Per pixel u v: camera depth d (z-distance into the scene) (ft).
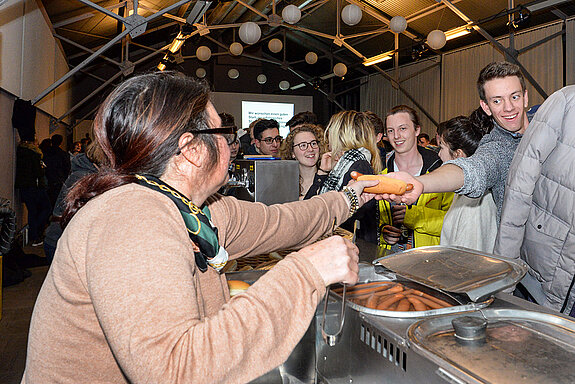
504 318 2.37
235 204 3.15
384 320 2.38
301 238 3.44
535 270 4.77
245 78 42.09
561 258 4.48
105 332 1.61
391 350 2.25
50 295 1.99
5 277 13.35
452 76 33.47
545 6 21.81
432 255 3.15
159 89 2.13
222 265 2.34
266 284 1.86
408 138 7.63
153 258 1.66
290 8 21.17
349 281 2.02
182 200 2.08
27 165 18.33
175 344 1.57
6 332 9.86
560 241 4.47
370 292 2.85
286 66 40.57
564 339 2.11
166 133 2.08
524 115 5.32
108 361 1.94
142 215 1.80
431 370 1.94
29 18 19.67
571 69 25.23
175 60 38.73
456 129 6.63
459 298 2.56
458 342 2.09
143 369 1.53
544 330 2.23
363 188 3.83
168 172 2.18
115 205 1.86
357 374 2.57
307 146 7.88
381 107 41.60
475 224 5.76
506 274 2.59
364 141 6.87
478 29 24.08
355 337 2.56
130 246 1.68
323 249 2.06
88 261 1.73
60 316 1.93
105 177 2.05
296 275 1.92
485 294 2.42
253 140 13.15
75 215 1.99
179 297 1.64
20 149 18.21
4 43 15.75
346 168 6.34
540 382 1.72
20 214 19.88
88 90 40.60
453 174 4.42
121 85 2.18
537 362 1.88
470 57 31.86
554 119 4.38
